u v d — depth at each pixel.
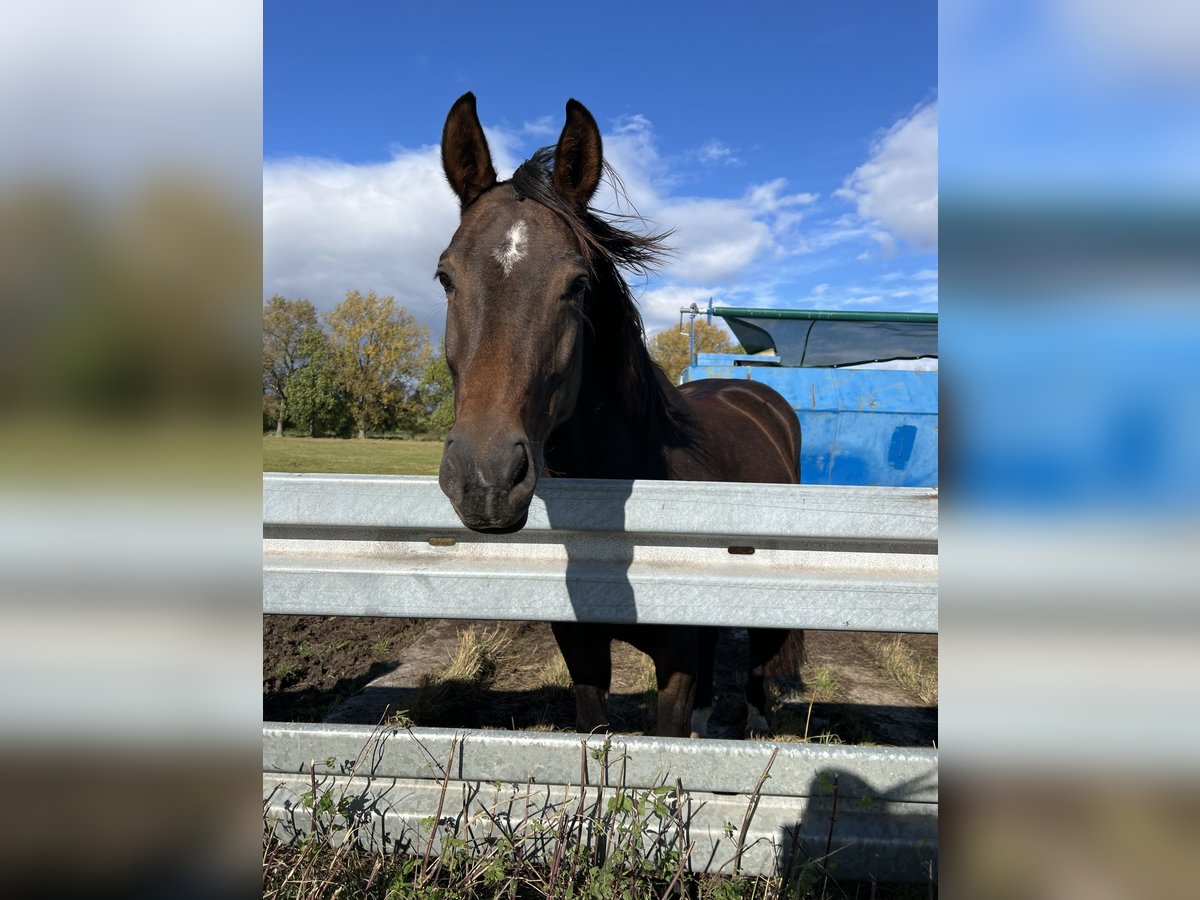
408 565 1.39
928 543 1.37
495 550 1.42
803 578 1.34
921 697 3.32
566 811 1.31
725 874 1.37
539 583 1.35
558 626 1.90
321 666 3.74
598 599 1.35
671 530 1.33
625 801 1.23
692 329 5.73
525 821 1.31
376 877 1.31
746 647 4.38
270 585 1.37
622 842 1.29
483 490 1.15
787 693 3.35
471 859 1.35
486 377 1.31
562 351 1.47
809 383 4.95
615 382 1.86
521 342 1.37
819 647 4.12
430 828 1.31
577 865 1.27
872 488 1.31
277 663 3.73
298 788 1.42
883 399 4.89
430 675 3.36
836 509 1.31
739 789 1.32
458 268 1.47
